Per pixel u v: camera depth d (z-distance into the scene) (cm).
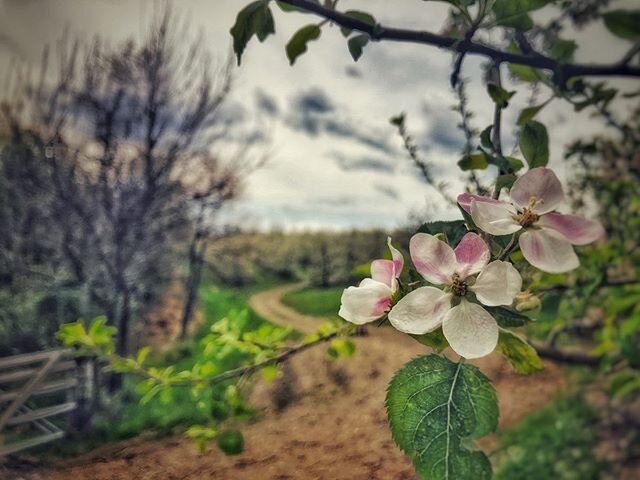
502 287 16
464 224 19
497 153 22
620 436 61
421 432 15
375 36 22
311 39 23
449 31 25
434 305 16
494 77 23
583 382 62
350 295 18
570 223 16
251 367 39
